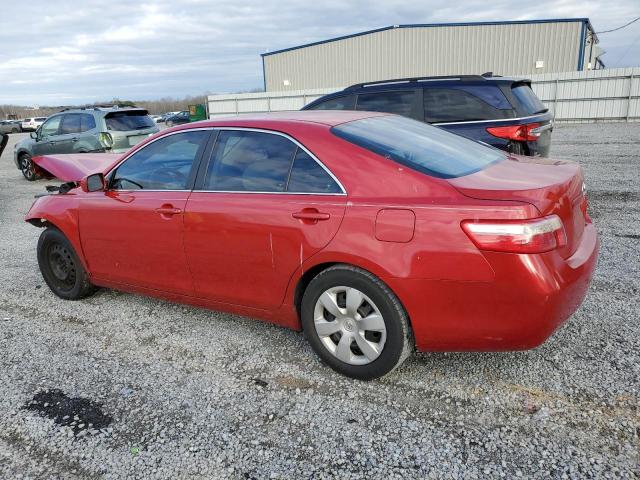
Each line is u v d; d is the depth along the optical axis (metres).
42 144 12.57
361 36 31.48
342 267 2.95
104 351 3.69
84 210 4.19
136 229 3.84
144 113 12.88
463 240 2.56
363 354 3.05
